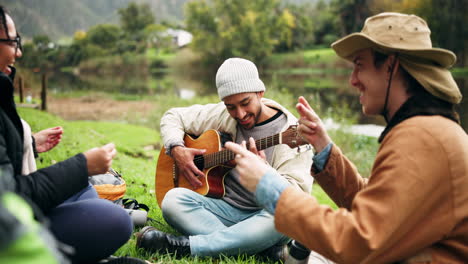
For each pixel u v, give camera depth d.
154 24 125.81
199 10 82.19
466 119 15.92
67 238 1.98
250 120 3.08
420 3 50.69
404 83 1.79
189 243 2.75
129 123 16.31
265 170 1.80
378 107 1.86
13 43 2.05
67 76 65.50
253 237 2.70
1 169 1.69
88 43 108.69
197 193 3.08
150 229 2.81
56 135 2.80
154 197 4.39
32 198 1.77
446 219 1.58
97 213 2.05
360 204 1.62
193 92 34.38
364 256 1.57
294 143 2.87
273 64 80.25
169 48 118.50
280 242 2.86
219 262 2.74
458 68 48.00
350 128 10.45
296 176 2.88
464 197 1.57
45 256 1.09
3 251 1.02
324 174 2.18
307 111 2.16
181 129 3.50
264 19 82.44
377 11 60.78
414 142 1.60
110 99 27.59
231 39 80.19
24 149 2.18
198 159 3.33
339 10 82.38
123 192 3.36
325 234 1.62
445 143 1.58
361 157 9.52
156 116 14.73
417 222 1.59
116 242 2.12
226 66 3.00
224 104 3.31
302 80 45.69
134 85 43.88
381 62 1.79
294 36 93.88
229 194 3.17
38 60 98.94
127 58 98.88
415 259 1.65
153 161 7.63
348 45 1.86
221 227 2.93
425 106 1.71
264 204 1.79
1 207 1.06
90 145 7.21
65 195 1.85
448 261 1.62
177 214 2.94
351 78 1.94
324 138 2.17
